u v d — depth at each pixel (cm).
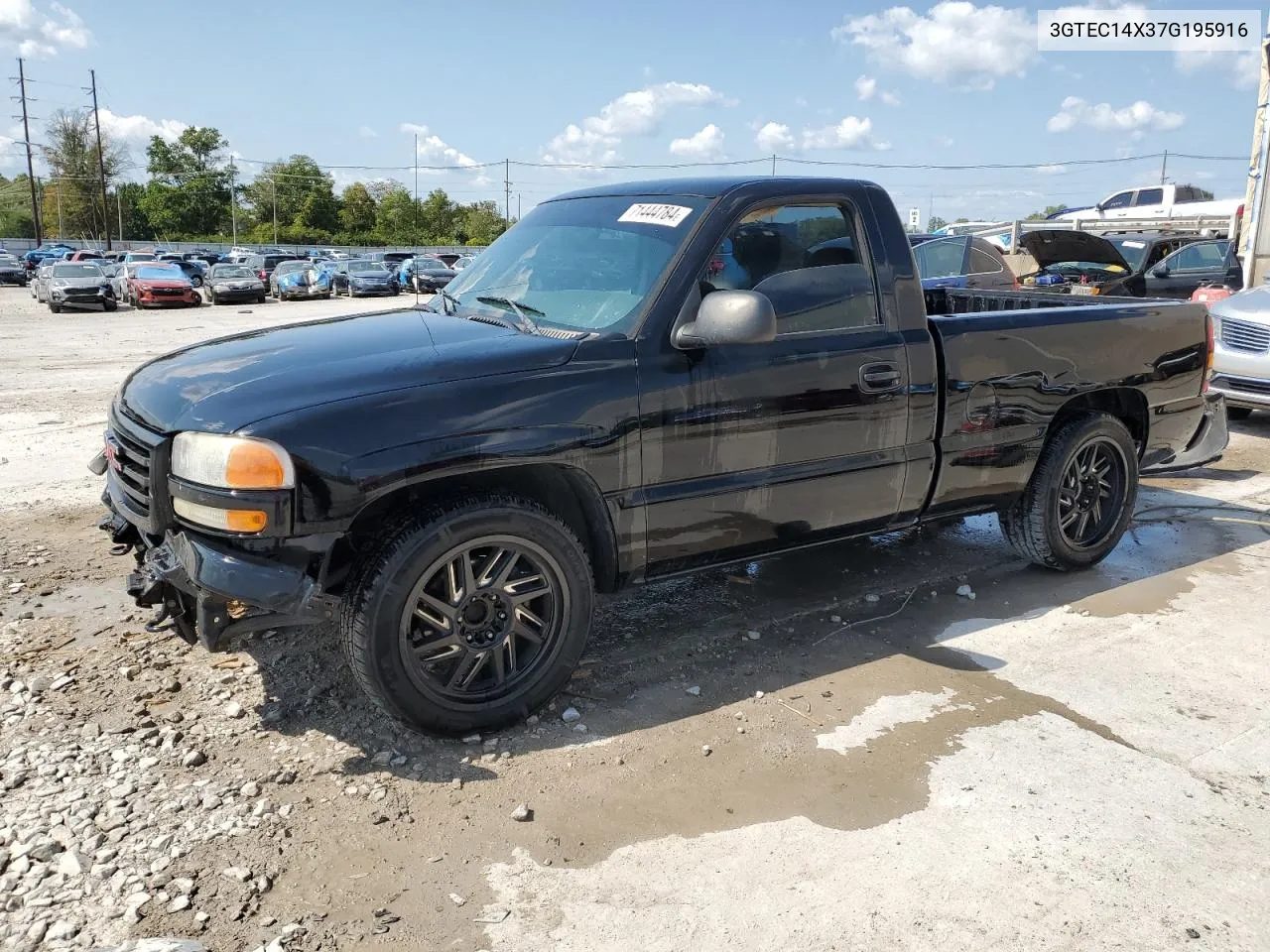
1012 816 286
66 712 330
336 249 8400
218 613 291
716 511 355
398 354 321
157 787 289
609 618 428
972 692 363
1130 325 471
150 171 11319
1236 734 335
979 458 425
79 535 527
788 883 256
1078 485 474
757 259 362
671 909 245
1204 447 546
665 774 305
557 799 290
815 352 366
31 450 746
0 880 246
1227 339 855
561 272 375
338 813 280
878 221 390
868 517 400
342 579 308
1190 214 2422
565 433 314
